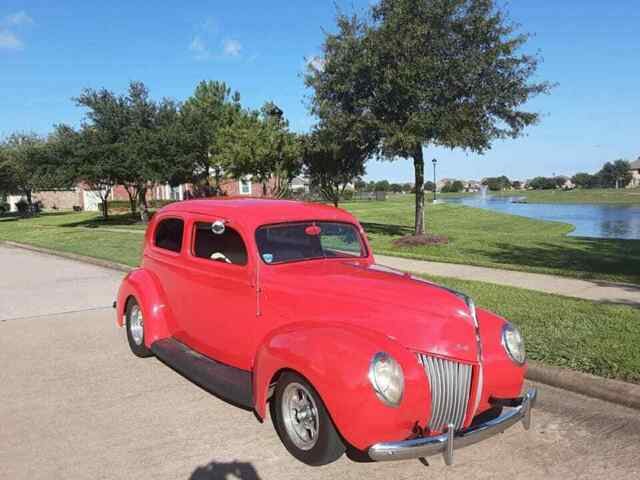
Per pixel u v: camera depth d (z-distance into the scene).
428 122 15.49
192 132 27.80
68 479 3.63
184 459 3.88
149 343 5.64
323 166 22.44
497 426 3.51
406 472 3.68
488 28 15.49
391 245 16.84
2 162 39.59
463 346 3.59
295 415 3.83
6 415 4.67
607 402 4.81
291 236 4.65
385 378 3.25
